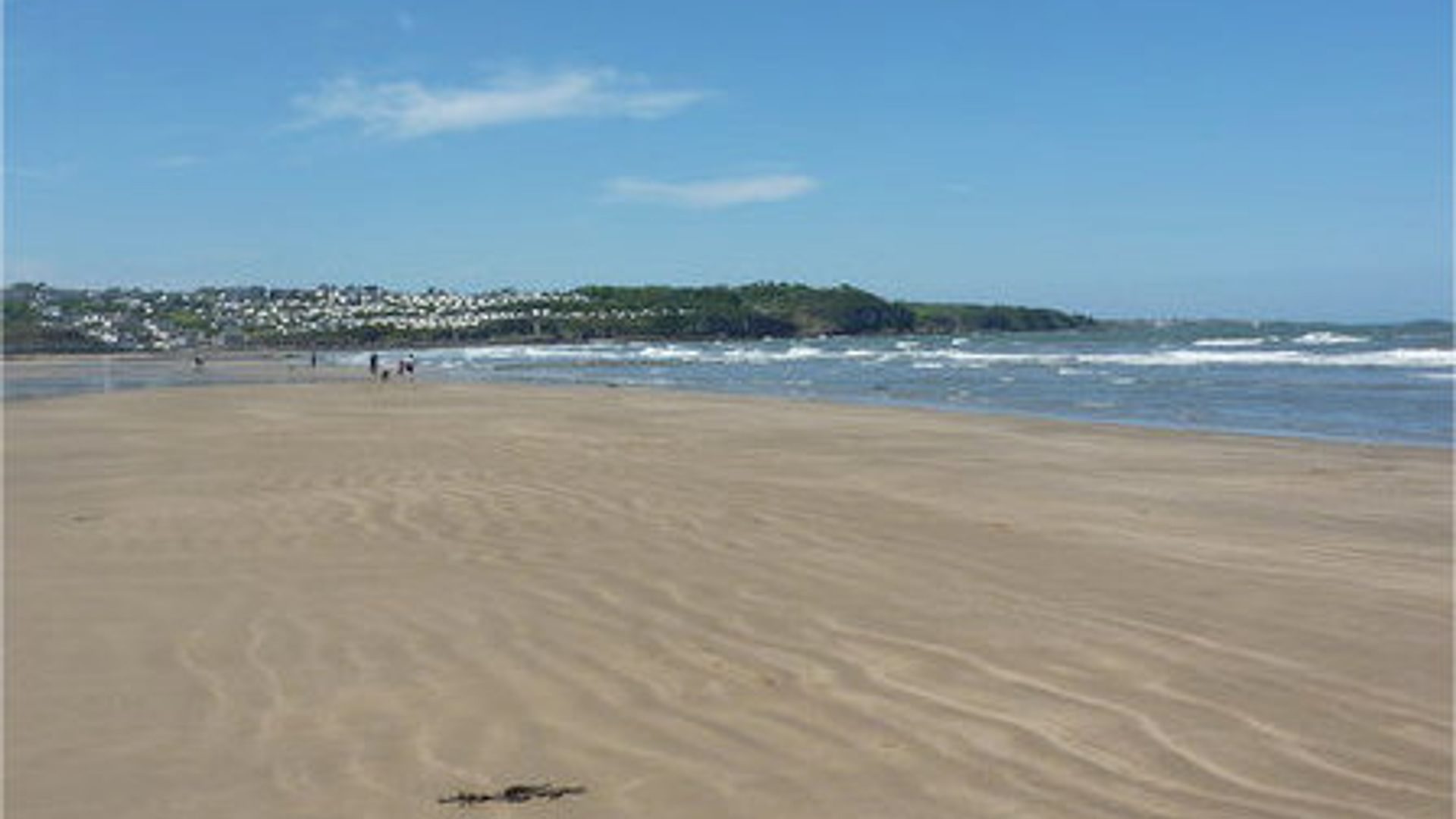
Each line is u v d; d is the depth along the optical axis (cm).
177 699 625
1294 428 2562
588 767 527
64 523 1216
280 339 17725
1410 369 5028
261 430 2467
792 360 8194
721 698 624
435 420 2739
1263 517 1253
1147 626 771
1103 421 2772
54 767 530
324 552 1037
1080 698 624
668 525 1166
